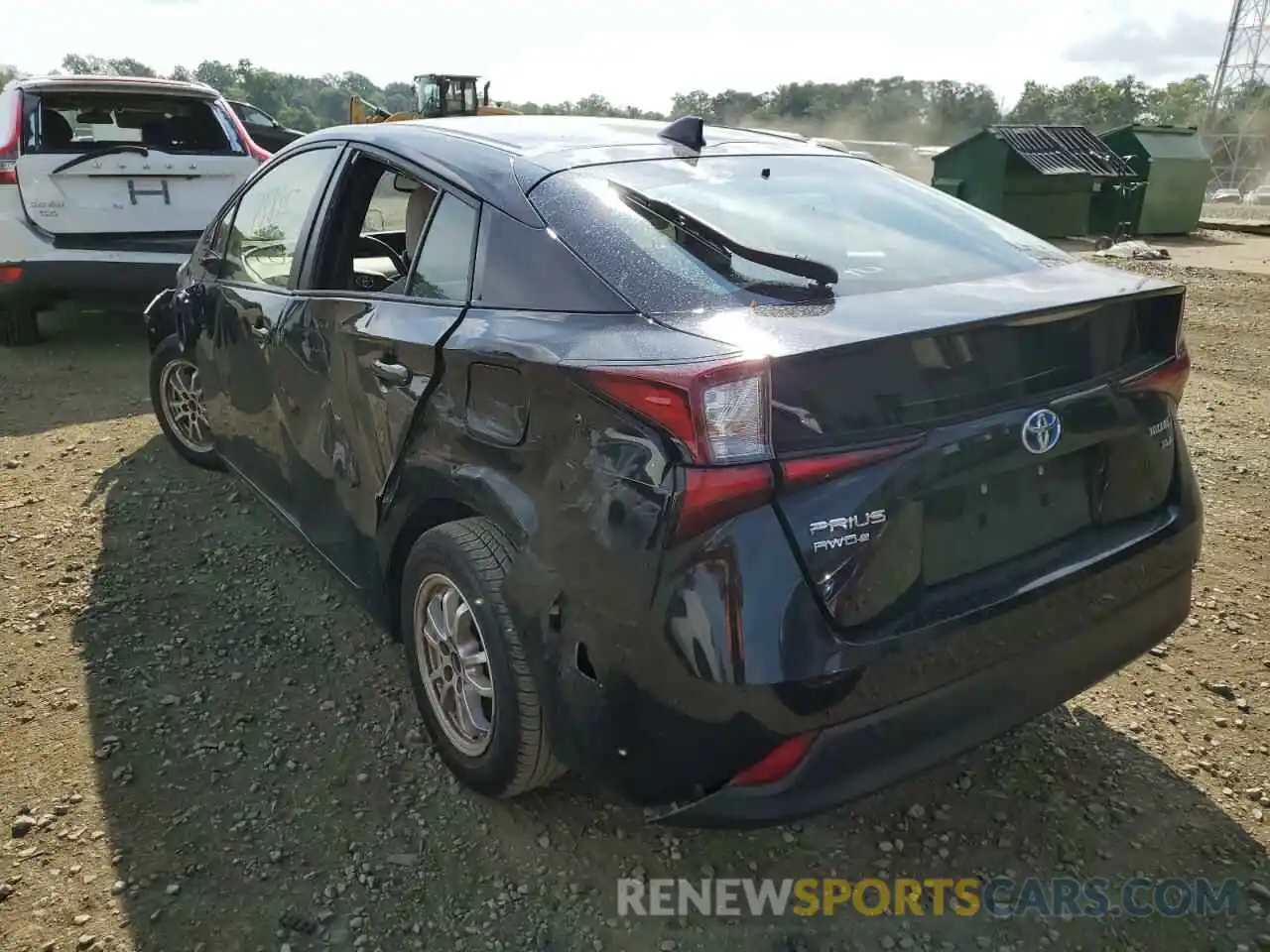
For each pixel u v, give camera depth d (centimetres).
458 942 228
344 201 326
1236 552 416
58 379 656
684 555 193
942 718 212
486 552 243
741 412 189
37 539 421
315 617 364
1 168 630
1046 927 233
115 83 693
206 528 434
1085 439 230
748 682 191
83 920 232
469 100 2145
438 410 255
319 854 253
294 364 332
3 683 322
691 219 249
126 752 290
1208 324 911
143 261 662
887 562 202
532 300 239
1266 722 304
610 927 232
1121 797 273
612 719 210
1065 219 1744
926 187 324
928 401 206
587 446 209
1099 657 243
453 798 272
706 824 207
